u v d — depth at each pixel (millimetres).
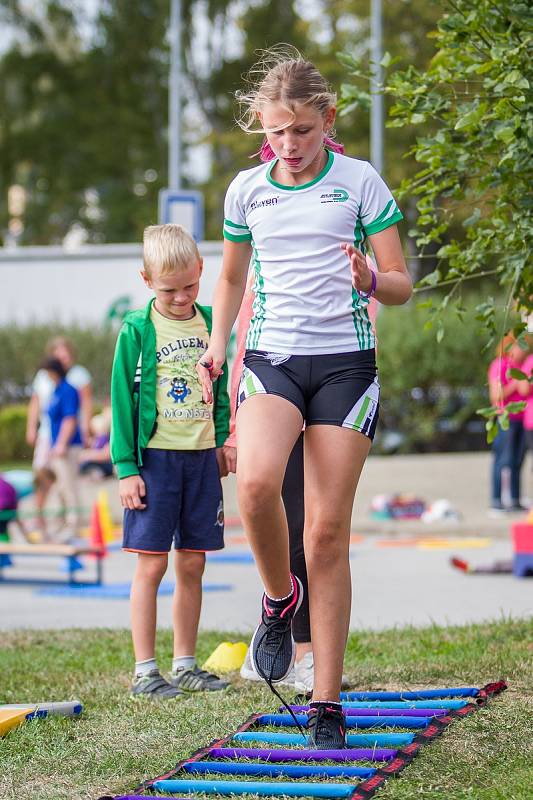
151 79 82562
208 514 11719
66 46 83188
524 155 11180
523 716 9367
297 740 8742
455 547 27312
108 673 12383
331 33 73062
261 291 8547
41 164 83875
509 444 31266
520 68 10734
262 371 8383
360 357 8438
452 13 12078
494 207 12016
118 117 82062
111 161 83500
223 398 12000
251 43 78562
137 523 11453
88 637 14930
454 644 13406
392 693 10414
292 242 8391
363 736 8680
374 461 44906
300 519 11109
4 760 8680
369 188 8438
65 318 50750
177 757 8578
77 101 82812
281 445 8117
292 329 8383
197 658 13203
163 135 83875
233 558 25016
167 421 11523
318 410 8367
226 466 11953
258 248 8555
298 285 8375
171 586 20875
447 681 11312
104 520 24922
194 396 11633
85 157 83875
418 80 11859
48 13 82188
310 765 8125
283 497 11172
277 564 8500
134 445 11531
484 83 11227
